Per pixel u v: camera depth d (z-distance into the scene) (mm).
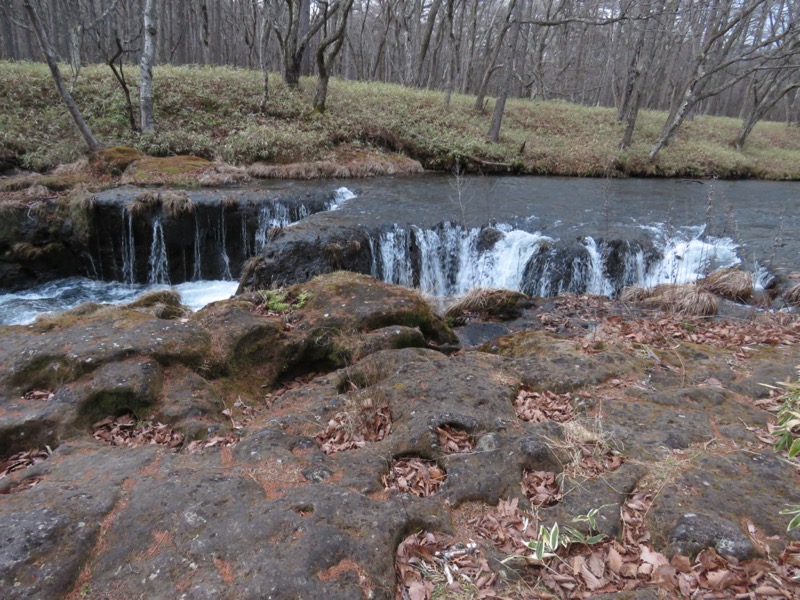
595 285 9336
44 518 2674
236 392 4766
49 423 3795
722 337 6121
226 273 10883
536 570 2654
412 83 30828
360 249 9141
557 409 4227
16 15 28312
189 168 13188
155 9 14789
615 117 24375
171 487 2996
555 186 15344
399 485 3305
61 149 13891
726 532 2725
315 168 14922
